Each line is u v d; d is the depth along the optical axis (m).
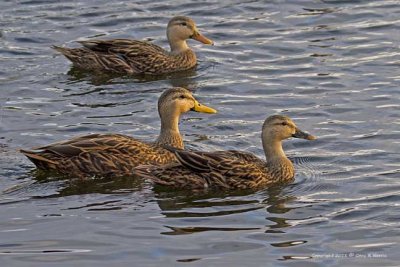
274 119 19.66
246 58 26.03
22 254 16.66
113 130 21.89
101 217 17.94
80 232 17.38
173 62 25.80
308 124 22.05
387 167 19.86
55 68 25.52
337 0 29.09
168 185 19.23
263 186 19.34
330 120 22.20
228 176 19.20
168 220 17.84
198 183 19.19
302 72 24.94
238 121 22.33
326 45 26.45
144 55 25.75
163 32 27.72
